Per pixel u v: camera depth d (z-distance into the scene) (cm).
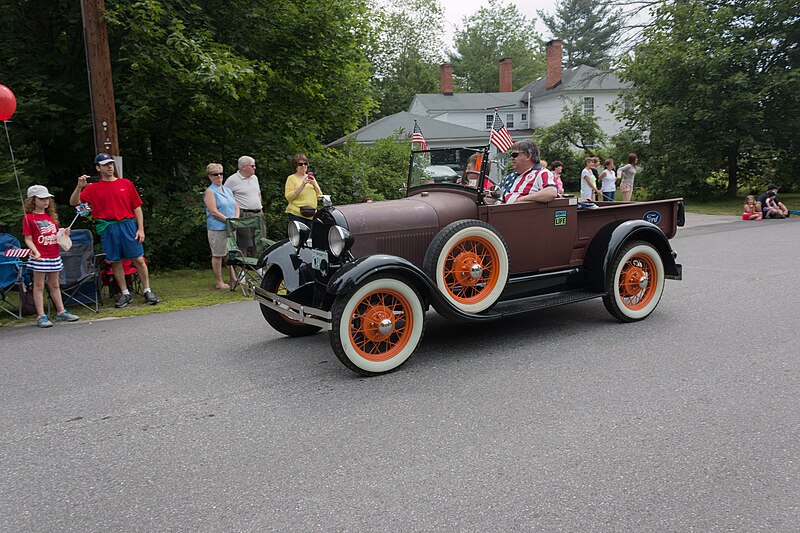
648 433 314
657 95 2064
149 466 297
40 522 249
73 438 333
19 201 742
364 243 452
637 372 411
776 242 1070
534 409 351
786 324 523
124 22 876
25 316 654
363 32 1216
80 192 704
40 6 931
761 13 1858
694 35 1966
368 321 420
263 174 1112
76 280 666
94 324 612
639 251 538
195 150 1092
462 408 357
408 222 469
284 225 1159
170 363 471
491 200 522
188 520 247
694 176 2016
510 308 481
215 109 975
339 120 1268
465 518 241
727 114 1900
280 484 274
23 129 933
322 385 408
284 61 1097
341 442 316
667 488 260
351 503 255
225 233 780
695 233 1266
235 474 285
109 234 677
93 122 802
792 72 1789
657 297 558
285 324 539
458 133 3084
